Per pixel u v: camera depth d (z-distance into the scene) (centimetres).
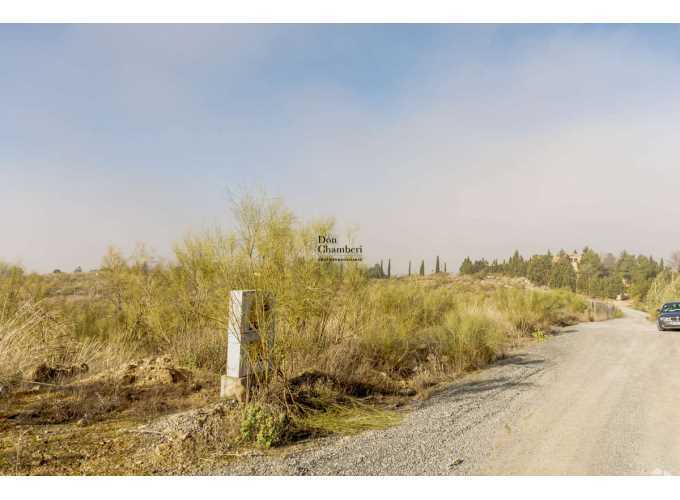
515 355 1329
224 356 938
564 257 11025
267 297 713
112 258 1224
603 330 2111
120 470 470
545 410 746
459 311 1495
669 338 1783
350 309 1075
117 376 816
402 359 1093
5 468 462
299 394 720
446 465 504
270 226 725
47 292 1336
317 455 528
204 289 960
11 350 837
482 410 745
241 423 578
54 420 612
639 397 839
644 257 10712
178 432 553
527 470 494
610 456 539
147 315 1143
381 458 522
